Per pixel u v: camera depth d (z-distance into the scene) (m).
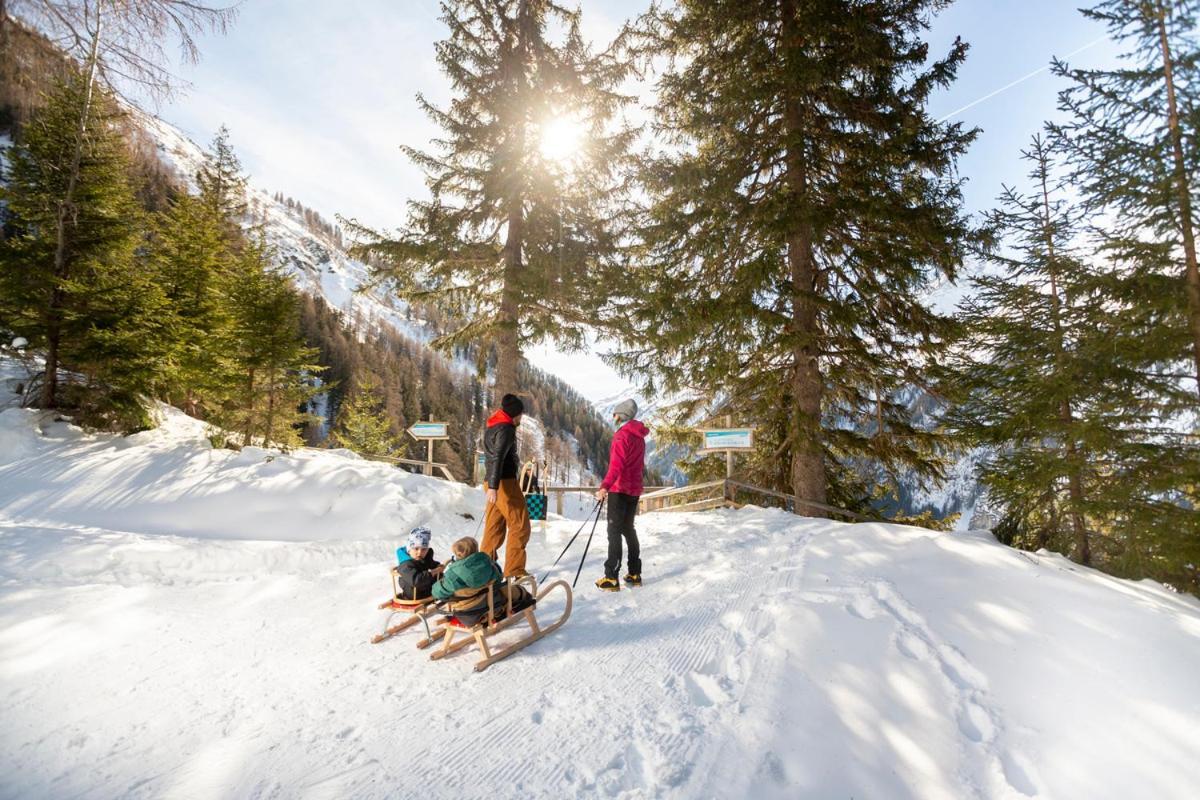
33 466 8.49
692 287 10.08
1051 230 6.49
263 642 4.40
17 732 3.08
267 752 3.02
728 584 5.67
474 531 8.65
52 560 5.55
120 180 10.55
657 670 4.01
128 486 8.28
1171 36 4.88
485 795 2.75
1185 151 4.98
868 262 9.31
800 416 9.72
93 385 10.19
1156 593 5.11
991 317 7.21
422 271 11.60
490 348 12.55
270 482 8.70
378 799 2.68
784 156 9.99
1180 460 5.40
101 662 3.91
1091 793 2.80
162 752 2.99
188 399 14.70
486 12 11.65
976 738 3.26
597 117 12.14
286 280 14.06
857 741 3.20
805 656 4.04
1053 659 3.86
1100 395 6.03
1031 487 6.48
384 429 25.56
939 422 8.98
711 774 2.92
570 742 3.19
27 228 10.53
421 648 4.34
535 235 11.88
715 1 9.48
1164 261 5.15
